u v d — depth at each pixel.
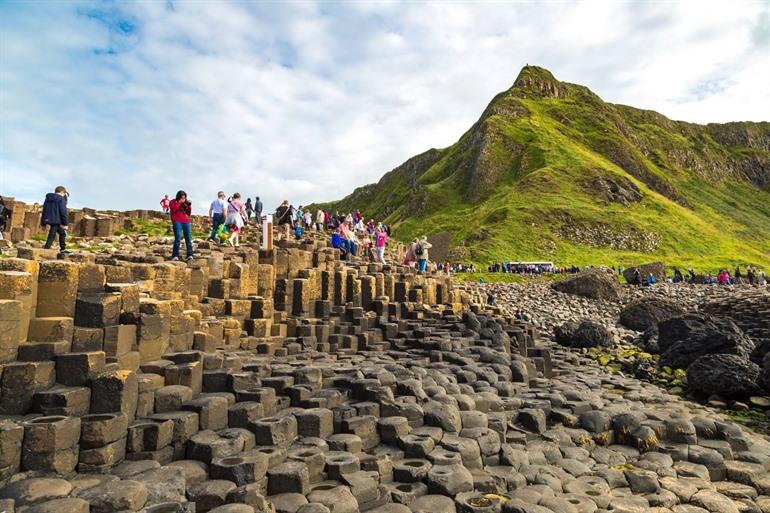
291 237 26.59
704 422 10.86
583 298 40.94
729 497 8.47
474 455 8.18
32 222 25.00
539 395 11.75
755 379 14.91
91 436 5.78
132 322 7.58
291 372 8.99
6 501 4.73
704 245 97.19
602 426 10.49
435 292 20.58
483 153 144.25
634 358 20.66
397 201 189.88
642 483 8.48
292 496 6.28
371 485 6.77
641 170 144.75
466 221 115.75
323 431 7.77
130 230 30.39
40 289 6.77
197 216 32.69
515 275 57.91
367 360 12.19
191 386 7.54
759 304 27.14
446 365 12.60
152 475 5.77
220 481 6.09
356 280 16.25
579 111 172.50
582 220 95.88
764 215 159.75
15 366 5.85
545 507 7.00
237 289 13.02
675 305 29.53
